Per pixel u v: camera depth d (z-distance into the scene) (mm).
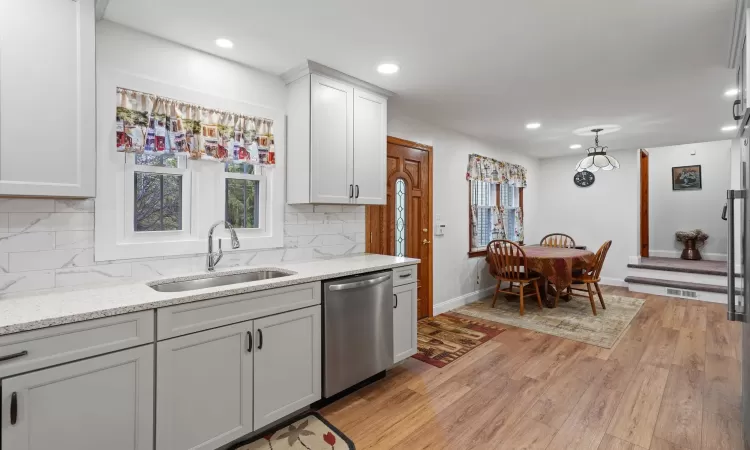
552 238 6664
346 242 3258
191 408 1672
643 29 2092
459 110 3713
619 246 6070
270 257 2701
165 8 1884
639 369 2865
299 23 2041
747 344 1646
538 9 1899
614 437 1996
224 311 1776
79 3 1654
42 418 1304
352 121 2869
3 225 1713
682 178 6977
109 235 2010
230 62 2506
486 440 1976
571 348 3320
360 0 1821
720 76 2773
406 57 2486
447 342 3475
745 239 1670
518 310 4613
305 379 2135
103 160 1985
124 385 1483
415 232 4090
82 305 1483
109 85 1997
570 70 2689
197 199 2357
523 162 6293
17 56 1505
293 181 2734
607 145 5465
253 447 1908
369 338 2484
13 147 1495
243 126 2533
